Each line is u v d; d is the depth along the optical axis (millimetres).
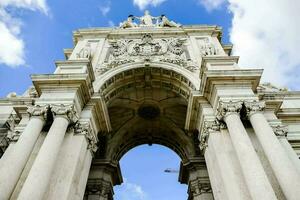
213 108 9164
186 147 13102
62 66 10055
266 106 9727
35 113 8172
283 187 6422
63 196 6930
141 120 13914
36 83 9188
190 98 9992
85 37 13523
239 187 6910
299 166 7727
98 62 11828
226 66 10086
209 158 8516
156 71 11633
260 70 9211
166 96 12703
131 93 12516
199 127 9906
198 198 11453
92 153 9297
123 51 12406
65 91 8984
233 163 7523
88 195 11688
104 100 10656
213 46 12109
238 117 8062
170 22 15391
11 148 8219
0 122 10328
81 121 8945
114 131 13617
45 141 7328
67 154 7871
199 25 13789
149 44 12820
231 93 8820
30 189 6113
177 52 12242
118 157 13742
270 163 7059
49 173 6688
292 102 11820
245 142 7262
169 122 13805
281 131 8758
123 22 15648
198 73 10930
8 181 6457
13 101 9797
